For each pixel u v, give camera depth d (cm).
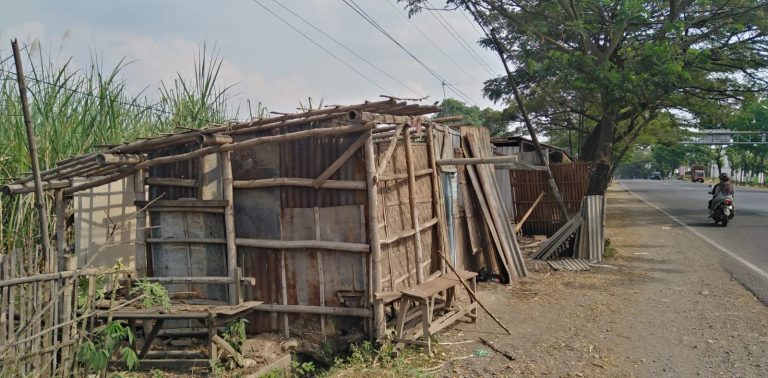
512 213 1497
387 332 575
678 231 1523
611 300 775
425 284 617
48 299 452
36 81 732
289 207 617
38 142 713
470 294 640
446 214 845
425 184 756
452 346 586
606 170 1420
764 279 871
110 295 622
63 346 452
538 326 656
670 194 3519
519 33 1569
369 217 581
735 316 668
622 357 543
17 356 419
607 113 1405
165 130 878
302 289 614
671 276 927
